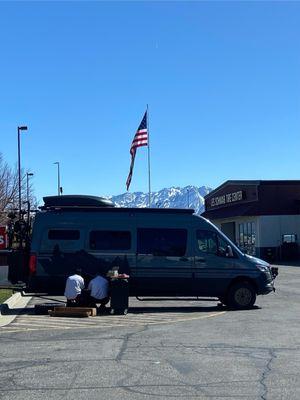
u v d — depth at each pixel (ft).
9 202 132.57
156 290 49.55
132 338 34.06
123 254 49.26
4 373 25.21
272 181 160.15
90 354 29.25
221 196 190.60
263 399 20.92
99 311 47.65
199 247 49.98
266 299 57.00
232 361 27.37
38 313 45.88
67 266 48.83
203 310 49.03
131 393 21.85
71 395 21.59
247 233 171.94
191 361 27.43
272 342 32.37
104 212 49.80
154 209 50.21
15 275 50.37
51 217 49.37
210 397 21.22
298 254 154.61
